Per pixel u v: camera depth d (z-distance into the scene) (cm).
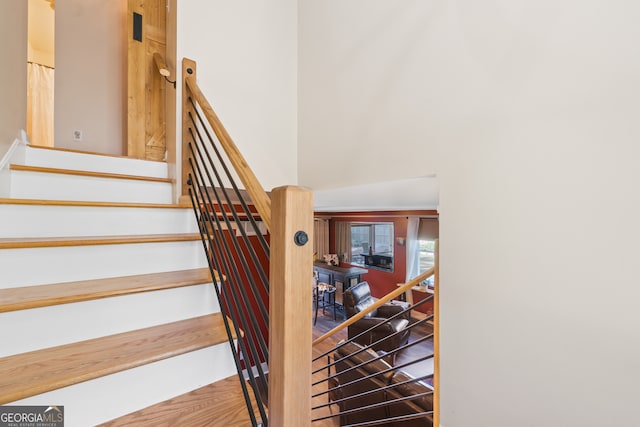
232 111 206
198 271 143
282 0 228
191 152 177
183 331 115
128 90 297
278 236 67
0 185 135
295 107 231
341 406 301
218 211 296
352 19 173
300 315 67
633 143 74
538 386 92
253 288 93
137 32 303
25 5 168
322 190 203
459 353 113
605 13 78
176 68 185
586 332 82
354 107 172
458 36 114
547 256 90
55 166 175
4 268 107
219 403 101
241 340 104
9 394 75
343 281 657
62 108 288
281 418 66
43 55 358
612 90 77
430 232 573
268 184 220
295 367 67
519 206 96
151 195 187
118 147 313
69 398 84
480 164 107
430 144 126
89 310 105
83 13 300
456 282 115
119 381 92
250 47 213
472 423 109
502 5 100
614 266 77
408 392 230
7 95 143
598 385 80
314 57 210
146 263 137
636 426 74
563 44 86
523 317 95
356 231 728
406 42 137
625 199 75
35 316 96
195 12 192
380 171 153
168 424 91
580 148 83
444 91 120
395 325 447
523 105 95
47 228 134
